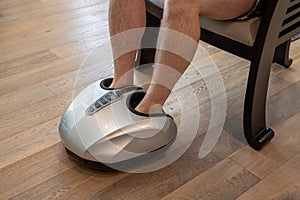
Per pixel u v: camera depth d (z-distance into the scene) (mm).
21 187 1137
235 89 1629
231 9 1153
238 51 1228
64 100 1531
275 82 1667
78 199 1104
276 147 1312
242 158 1266
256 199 1119
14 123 1396
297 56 1880
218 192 1139
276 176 1198
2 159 1234
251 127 1268
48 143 1308
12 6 2332
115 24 1267
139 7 1257
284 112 1484
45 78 1673
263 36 1133
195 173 1203
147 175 1188
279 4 1101
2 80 1646
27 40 1971
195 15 1127
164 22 1133
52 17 2221
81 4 2402
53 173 1187
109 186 1148
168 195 1126
